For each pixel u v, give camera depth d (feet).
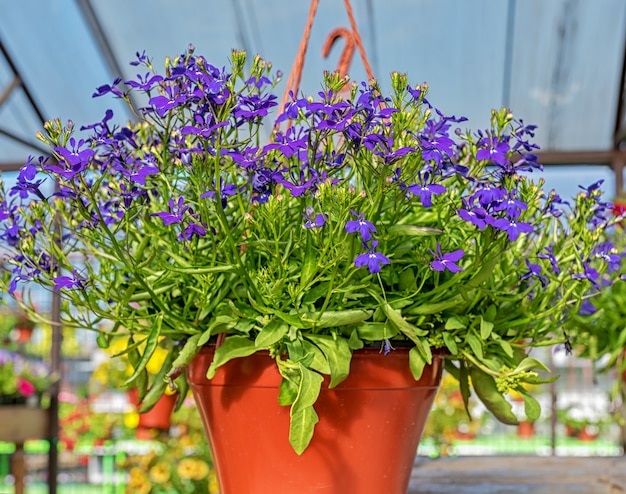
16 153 17.22
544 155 16.06
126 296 3.46
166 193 3.46
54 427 13.19
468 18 14.66
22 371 12.67
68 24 15.07
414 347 3.33
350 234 3.02
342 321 3.10
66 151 2.97
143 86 3.06
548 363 13.35
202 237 3.45
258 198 3.22
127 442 17.83
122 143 3.44
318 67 15.62
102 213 3.70
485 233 3.14
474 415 19.10
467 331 3.45
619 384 7.89
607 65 15.16
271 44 15.52
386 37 15.28
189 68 3.09
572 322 6.56
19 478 14.34
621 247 6.73
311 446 3.32
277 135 3.11
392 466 3.45
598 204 3.80
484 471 6.18
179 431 15.26
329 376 3.27
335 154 3.24
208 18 15.05
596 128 16.40
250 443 3.37
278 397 3.23
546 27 14.58
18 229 3.50
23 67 15.79
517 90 16.22
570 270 3.59
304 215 3.09
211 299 3.39
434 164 3.19
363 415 3.34
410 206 3.43
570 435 20.33
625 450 10.57
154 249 3.38
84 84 16.35
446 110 17.03
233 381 3.34
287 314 3.13
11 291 3.44
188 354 3.24
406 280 3.30
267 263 3.47
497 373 3.30
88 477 18.47
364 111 3.00
